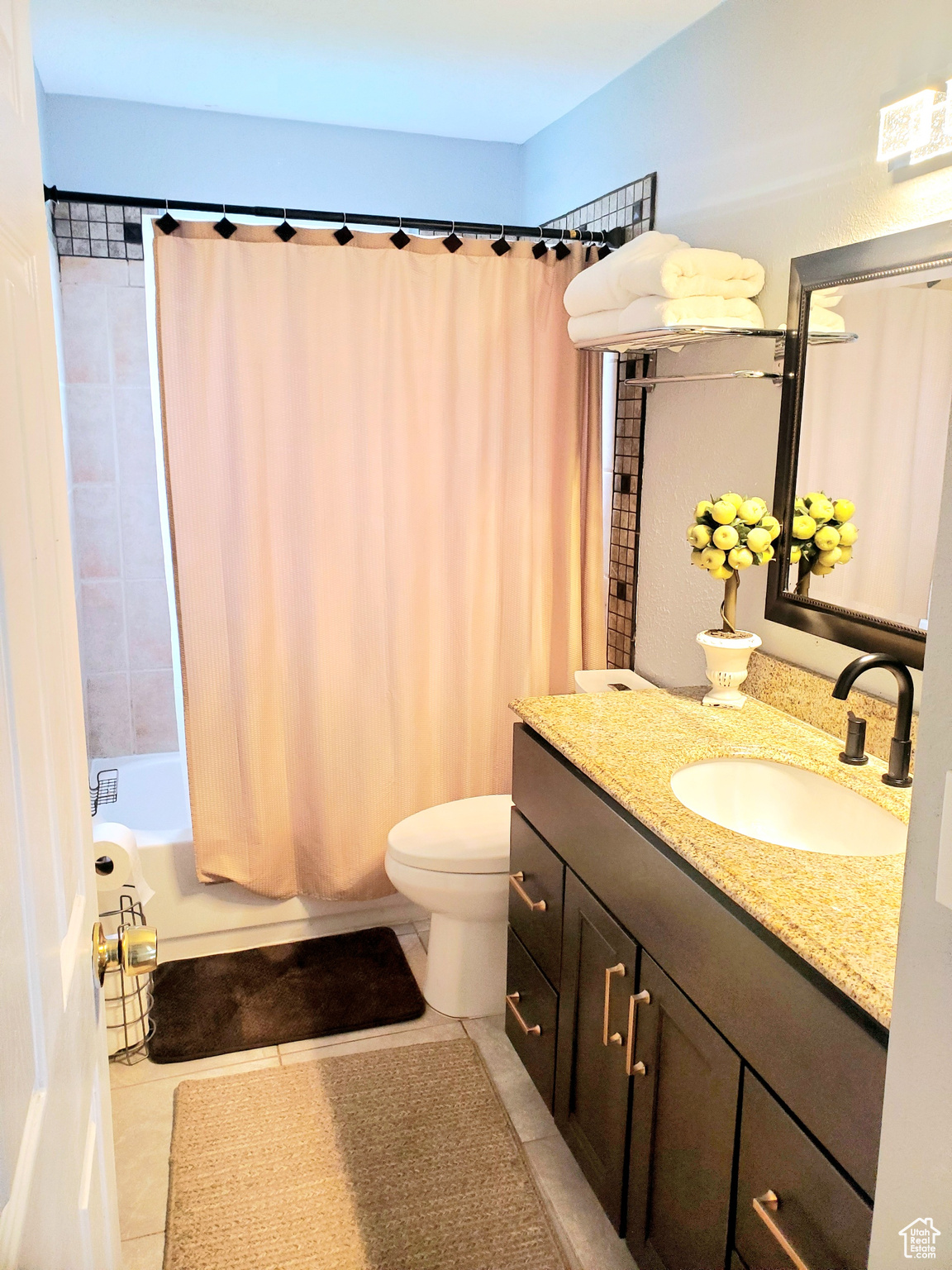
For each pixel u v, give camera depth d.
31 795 0.70
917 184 1.56
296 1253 1.64
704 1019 1.32
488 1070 2.13
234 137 2.93
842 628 1.78
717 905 1.27
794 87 1.84
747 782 1.73
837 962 1.04
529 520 2.56
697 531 1.94
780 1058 1.14
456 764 2.66
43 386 0.84
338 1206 1.74
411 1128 1.94
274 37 2.27
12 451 0.69
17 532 0.69
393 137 3.09
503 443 2.50
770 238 1.95
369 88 2.63
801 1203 1.10
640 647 2.64
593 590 2.70
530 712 1.97
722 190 2.09
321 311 2.28
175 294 2.18
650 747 1.75
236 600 2.34
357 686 2.50
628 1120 1.56
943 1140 0.66
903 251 1.57
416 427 2.40
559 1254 1.64
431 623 2.55
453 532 2.52
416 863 2.20
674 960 1.39
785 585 1.96
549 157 3.02
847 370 1.73
